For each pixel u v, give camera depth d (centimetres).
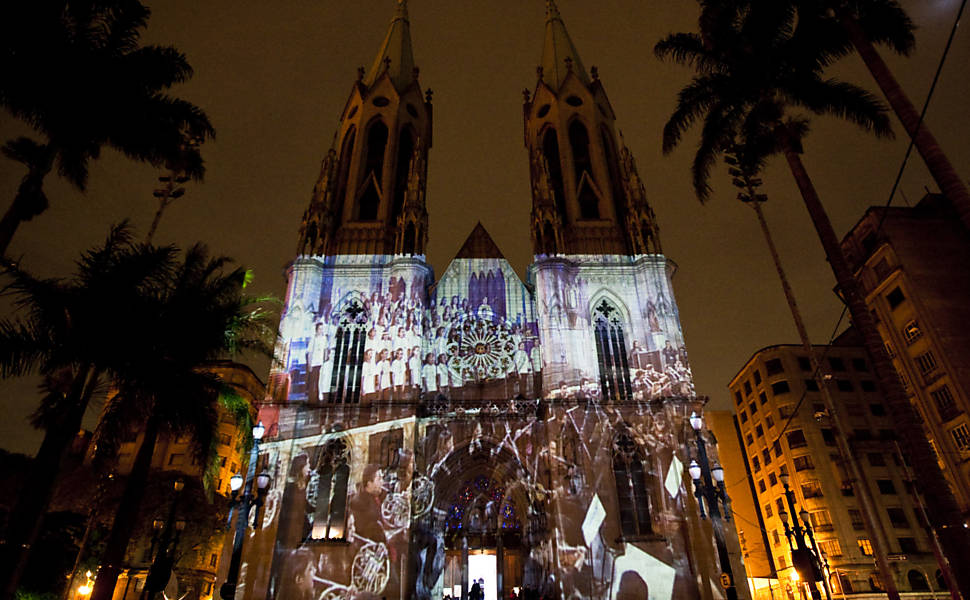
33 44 2206
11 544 1794
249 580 3216
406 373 3847
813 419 7431
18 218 2173
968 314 5462
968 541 1853
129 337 2170
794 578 7075
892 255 5831
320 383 3856
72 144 2491
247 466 3127
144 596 2333
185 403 2328
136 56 2533
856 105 2934
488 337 4128
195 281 2677
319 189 4603
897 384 2150
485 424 3828
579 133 5259
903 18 2542
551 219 4441
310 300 4112
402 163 5147
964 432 5066
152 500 5244
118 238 2297
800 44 2975
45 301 2053
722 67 3234
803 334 3341
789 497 3039
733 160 3806
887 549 6512
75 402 2033
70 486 4366
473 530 3759
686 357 3931
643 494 3641
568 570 3312
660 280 4206
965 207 1861
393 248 4472
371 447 3644
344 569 3309
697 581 3300
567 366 3884
